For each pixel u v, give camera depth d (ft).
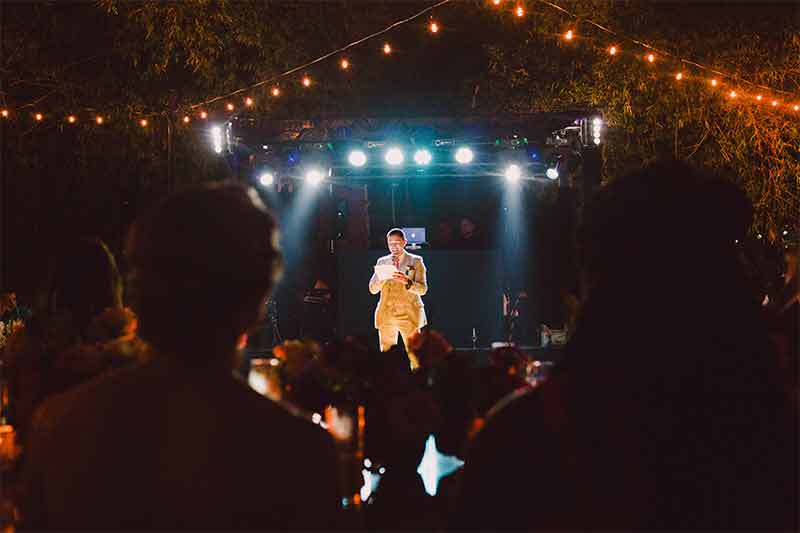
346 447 13.01
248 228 5.99
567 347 5.99
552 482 5.68
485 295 46.57
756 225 45.88
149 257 5.87
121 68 49.75
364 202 49.55
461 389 14.55
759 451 5.67
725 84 41.14
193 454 5.59
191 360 5.79
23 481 5.90
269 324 45.91
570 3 46.50
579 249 6.30
